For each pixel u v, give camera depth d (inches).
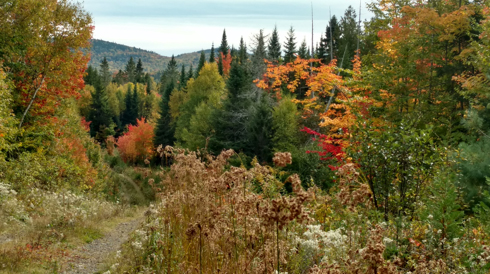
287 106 1006.4
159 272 207.8
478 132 414.3
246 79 1366.9
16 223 394.9
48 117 839.1
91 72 3818.9
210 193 199.9
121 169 1236.5
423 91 560.7
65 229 413.4
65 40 786.8
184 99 2405.3
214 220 166.1
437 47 564.7
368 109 482.0
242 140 1075.3
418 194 246.2
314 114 962.1
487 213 225.8
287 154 143.9
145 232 259.3
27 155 671.1
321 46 2129.7
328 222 201.0
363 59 626.8
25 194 525.3
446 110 529.0
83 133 1125.1
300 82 1380.4
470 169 264.4
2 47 711.7
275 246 135.3
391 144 258.1
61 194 567.2
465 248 166.9
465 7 524.1
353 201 143.9
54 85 818.8
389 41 618.8
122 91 4707.2
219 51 3939.5
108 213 569.3
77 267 308.0
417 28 547.5
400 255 168.2
